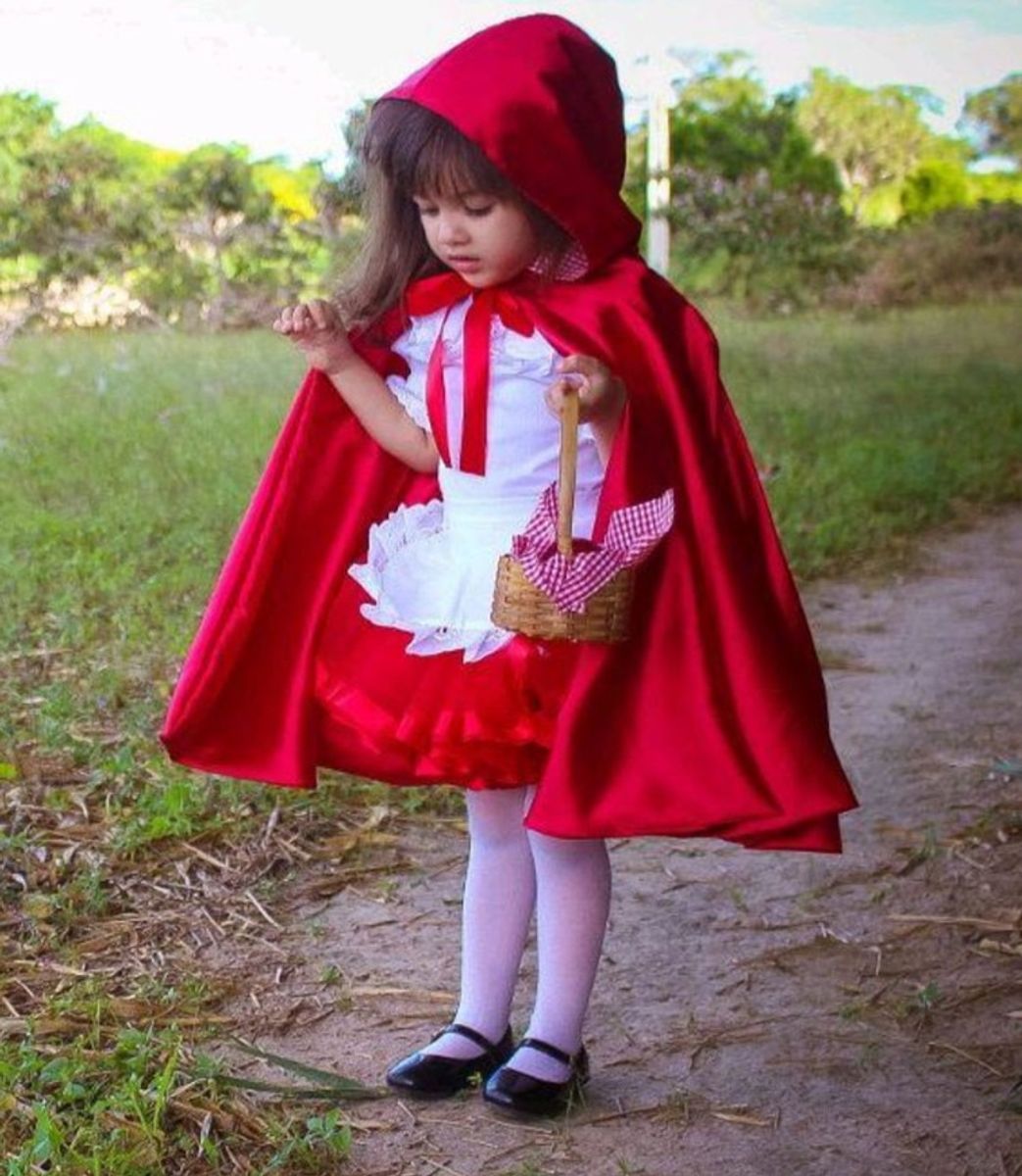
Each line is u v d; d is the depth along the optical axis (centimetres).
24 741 480
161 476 765
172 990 348
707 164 1388
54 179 1033
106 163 1041
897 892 406
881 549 786
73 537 683
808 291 1388
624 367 284
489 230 284
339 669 309
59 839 419
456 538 300
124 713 504
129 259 1051
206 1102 302
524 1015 343
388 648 304
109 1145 281
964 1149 295
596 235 286
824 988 357
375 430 305
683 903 400
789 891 406
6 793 445
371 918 389
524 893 312
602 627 278
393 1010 346
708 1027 340
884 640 640
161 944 372
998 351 1261
